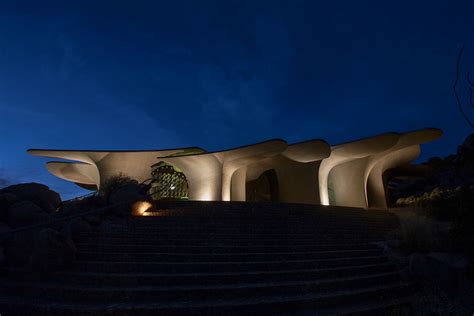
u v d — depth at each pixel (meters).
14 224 7.25
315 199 20.16
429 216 8.95
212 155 18.44
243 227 8.68
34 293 4.61
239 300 4.37
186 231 7.86
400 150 21.52
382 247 7.95
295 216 10.84
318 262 6.16
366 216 12.78
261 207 11.66
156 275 4.84
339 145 19.08
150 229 7.77
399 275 6.39
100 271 5.32
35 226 5.40
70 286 4.66
